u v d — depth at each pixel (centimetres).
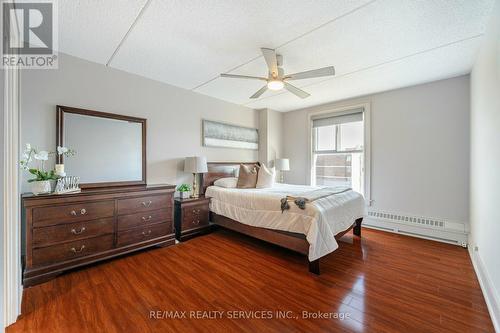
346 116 430
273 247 305
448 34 215
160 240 299
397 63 278
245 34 218
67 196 224
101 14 188
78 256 231
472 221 277
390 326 155
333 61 272
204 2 174
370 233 364
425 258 268
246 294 194
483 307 176
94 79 280
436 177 332
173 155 361
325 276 225
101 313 168
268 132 497
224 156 440
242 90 383
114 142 296
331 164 468
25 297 186
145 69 302
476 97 258
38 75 243
